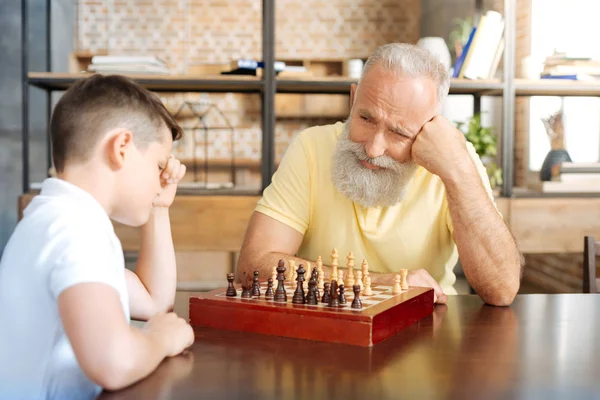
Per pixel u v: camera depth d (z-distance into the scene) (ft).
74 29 16.46
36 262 2.30
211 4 17.19
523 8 13.55
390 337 3.00
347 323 2.85
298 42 17.63
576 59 9.61
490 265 3.92
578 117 12.72
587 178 9.34
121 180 2.62
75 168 2.60
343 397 2.17
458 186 4.10
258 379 2.36
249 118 16.46
